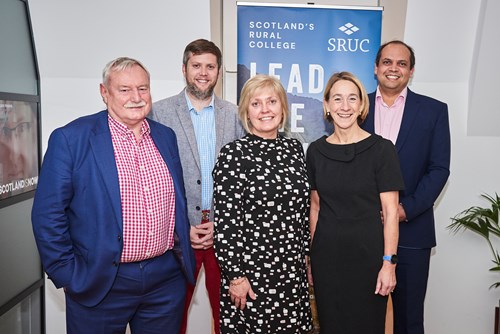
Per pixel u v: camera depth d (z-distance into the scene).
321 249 2.06
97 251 1.77
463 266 3.11
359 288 2.01
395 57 2.43
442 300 3.14
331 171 2.05
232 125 2.43
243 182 1.94
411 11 2.91
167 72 2.96
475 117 2.98
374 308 2.02
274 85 2.04
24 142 2.66
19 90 2.63
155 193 1.88
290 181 1.96
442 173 2.40
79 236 1.81
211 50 2.33
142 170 1.87
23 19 2.69
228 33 3.25
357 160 2.03
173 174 1.97
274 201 1.93
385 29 3.15
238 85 2.85
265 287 1.94
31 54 2.79
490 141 3.04
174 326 2.05
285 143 2.07
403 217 2.37
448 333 3.18
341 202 2.04
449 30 2.93
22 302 2.66
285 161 2.01
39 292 2.87
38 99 2.83
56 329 2.97
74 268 1.80
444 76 3.00
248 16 2.82
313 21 2.84
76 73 2.88
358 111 2.07
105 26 2.80
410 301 2.51
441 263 3.12
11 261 2.51
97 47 2.84
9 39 2.52
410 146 2.43
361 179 2.00
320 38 2.86
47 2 2.71
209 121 2.44
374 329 2.04
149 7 2.79
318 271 2.08
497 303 3.13
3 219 2.43
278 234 1.94
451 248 3.11
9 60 2.51
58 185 1.75
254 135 2.06
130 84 1.79
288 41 2.84
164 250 1.94
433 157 2.45
